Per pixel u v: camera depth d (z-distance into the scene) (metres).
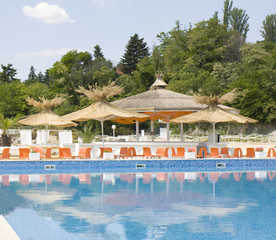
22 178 15.96
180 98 26.66
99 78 74.81
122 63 88.56
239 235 7.43
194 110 25.14
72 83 76.94
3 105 73.12
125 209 9.83
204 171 19.09
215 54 70.62
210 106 24.36
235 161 21.22
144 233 7.57
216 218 8.85
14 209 9.77
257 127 51.97
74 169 19.55
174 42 81.69
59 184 14.24
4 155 20.78
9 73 107.81
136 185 14.07
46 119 27.05
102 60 84.56
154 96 26.73
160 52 85.25
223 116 23.52
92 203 10.59
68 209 9.80
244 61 61.50
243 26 78.38
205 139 43.78
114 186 13.80
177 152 22.59
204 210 9.75
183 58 76.25
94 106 23.34
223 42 73.38
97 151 24.38
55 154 27.92
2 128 30.38
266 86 50.81
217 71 61.66
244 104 50.81
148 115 25.95
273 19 76.38
